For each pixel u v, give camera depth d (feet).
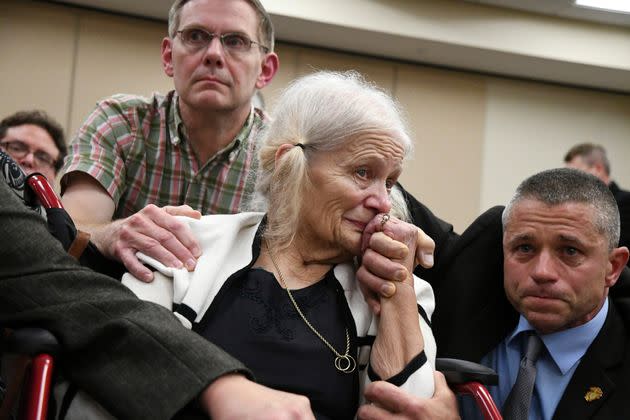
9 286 3.98
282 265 5.01
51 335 3.82
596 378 5.83
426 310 5.12
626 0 18.62
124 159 7.75
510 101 20.33
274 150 5.10
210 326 4.64
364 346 4.83
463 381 4.79
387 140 4.91
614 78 20.13
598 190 5.90
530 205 5.89
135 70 17.84
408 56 19.51
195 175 7.86
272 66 8.36
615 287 6.44
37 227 4.16
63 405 4.07
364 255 4.81
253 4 7.84
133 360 3.82
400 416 4.39
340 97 4.97
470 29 18.78
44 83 17.24
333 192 4.85
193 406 3.76
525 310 5.93
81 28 17.57
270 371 4.54
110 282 4.14
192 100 7.55
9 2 17.20
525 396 5.86
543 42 19.20
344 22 17.98
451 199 19.63
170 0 17.13
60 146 11.60
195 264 4.83
